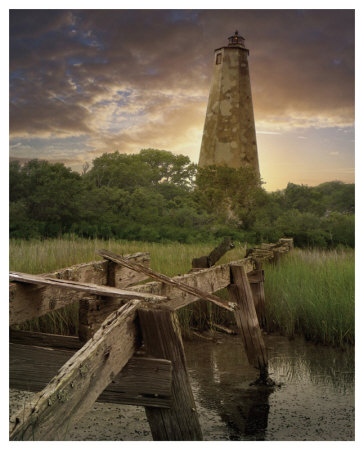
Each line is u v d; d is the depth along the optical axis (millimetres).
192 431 2289
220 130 31562
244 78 32062
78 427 3516
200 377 4699
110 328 2150
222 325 6617
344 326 6055
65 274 3270
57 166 21797
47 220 18391
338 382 4543
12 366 2844
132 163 25078
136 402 2299
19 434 1616
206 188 26859
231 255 8773
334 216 19875
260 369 4871
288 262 8914
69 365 1904
